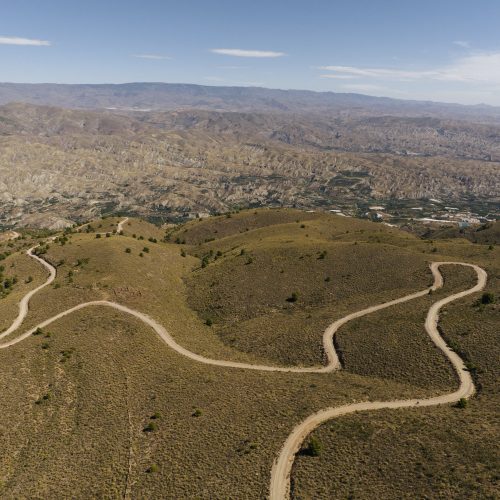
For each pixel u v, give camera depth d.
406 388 80.81
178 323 124.31
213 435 69.06
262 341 111.12
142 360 97.62
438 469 54.56
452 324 99.25
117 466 65.19
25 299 128.12
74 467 65.94
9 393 83.19
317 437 65.25
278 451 63.09
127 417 77.19
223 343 115.19
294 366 97.38
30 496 60.94
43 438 72.88
